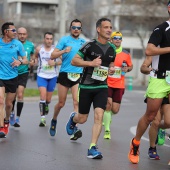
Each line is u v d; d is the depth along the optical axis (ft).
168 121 45.68
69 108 103.14
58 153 51.57
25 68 73.15
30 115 86.38
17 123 71.36
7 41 59.31
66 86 61.26
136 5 265.75
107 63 49.32
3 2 353.10
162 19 255.50
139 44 358.02
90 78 49.26
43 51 75.56
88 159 48.88
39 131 67.77
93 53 48.65
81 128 72.59
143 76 286.25
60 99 61.21
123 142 61.72
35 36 343.26
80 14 318.65
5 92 60.75
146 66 45.19
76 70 61.16
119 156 51.39
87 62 47.73
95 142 49.32
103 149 55.77
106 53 48.98
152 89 44.21
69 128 58.95
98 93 49.37
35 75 274.98
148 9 255.91
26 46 75.51
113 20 314.14
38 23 346.74
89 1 329.52
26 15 349.61
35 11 394.93
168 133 67.82
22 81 72.90
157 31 43.29
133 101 134.72
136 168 45.42
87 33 312.09
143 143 60.64
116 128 75.61
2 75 59.31
